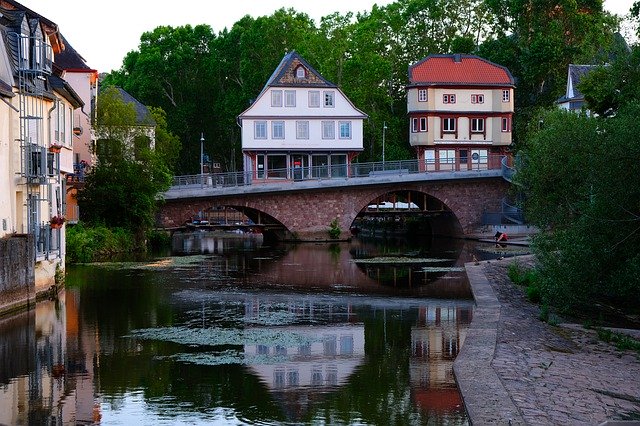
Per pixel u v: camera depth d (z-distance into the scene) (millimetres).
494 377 17312
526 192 34781
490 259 52250
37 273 31500
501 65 96562
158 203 63719
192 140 108125
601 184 26984
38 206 32281
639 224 27000
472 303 32062
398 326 26469
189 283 39062
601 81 35344
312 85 79562
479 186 73125
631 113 27797
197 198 66125
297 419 15961
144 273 43688
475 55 94688
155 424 15773
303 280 40688
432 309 30469
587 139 28859
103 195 57281
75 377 19500
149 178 59656
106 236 54844
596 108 35500
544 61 93625
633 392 17234
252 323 27188
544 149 31031
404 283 39219
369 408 16594
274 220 72062
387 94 99625
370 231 95500
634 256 27047
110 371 20109
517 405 15242
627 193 26562
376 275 42969
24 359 21484
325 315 28969
